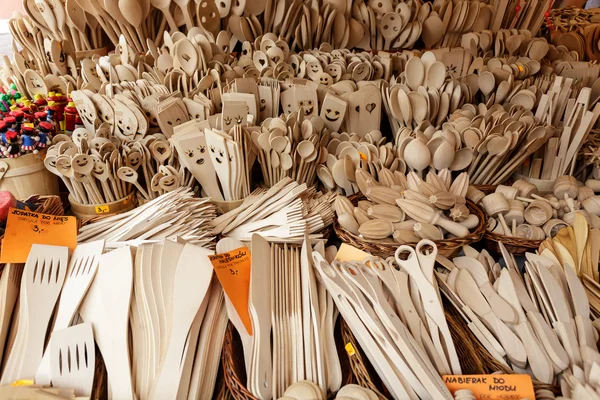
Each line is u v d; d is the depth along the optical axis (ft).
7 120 4.16
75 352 2.91
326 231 4.14
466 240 3.73
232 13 5.90
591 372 2.56
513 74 5.76
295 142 4.35
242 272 3.33
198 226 3.92
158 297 3.16
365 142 4.60
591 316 3.28
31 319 3.13
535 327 2.98
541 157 5.10
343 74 5.56
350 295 2.97
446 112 5.07
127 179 4.31
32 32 5.56
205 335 3.05
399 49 6.65
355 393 2.59
